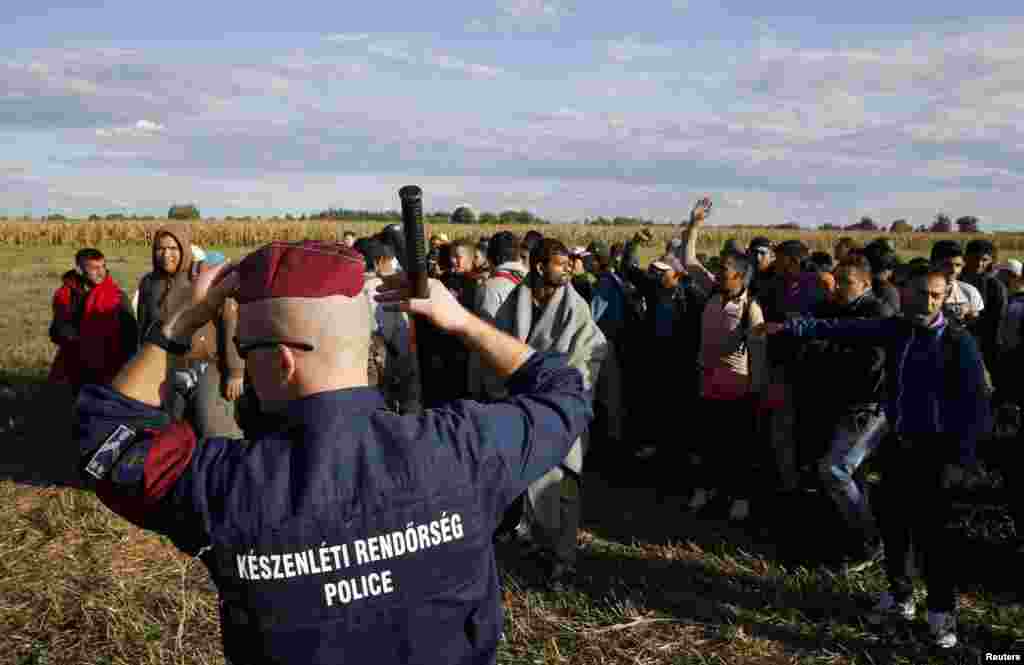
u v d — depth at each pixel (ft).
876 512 19.22
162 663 13.06
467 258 23.63
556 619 14.93
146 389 4.83
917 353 14.07
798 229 201.67
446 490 4.54
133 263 98.94
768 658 13.61
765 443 22.75
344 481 4.41
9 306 57.21
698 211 23.81
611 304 25.57
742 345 19.99
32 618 14.56
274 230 167.53
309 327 4.48
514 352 5.46
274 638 4.33
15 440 25.48
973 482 21.74
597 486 23.13
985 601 15.71
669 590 16.25
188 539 4.44
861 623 14.74
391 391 20.59
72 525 18.66
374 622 4.38
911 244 165.78
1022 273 28.55
